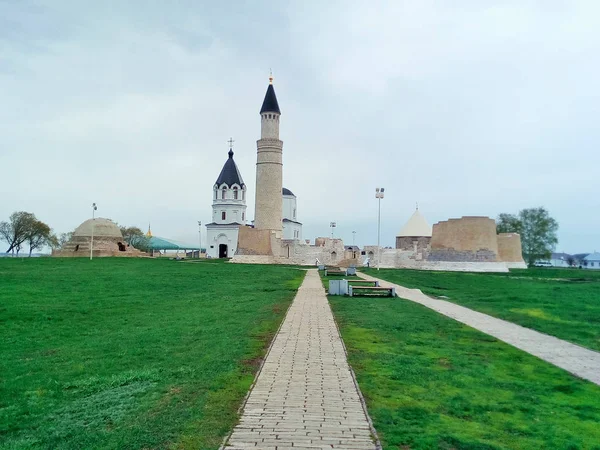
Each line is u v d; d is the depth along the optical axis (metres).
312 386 11.33
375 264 71.94
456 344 16.48
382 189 61.34
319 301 27.14
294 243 75.94
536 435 9.20
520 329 19.86
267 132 80.31
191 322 20.58
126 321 21.61
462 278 47.00
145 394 11.17
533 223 91.25
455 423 9.59
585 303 28.67
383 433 8.93
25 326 20.56
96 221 87.12
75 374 13.20
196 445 8.29
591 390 11.81
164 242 127.19
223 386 11.28
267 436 8.61
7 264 51.00
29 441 8.82
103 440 8.73
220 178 106.81
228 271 50.06
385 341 16.47
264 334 17.33
